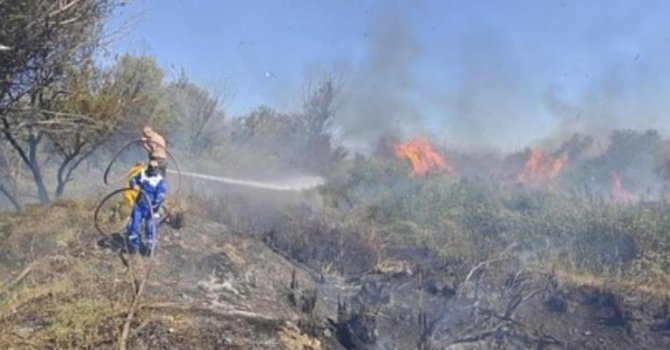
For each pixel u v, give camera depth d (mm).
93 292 7688
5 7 9664
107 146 15156
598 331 9141
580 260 11469
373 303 10047
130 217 9477
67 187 15594
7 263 8797
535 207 13750
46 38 10664
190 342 6570
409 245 13102
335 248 12844
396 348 8633
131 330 6602
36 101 12266
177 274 9133
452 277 10883
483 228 13172
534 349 8711
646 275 10414
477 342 8906
